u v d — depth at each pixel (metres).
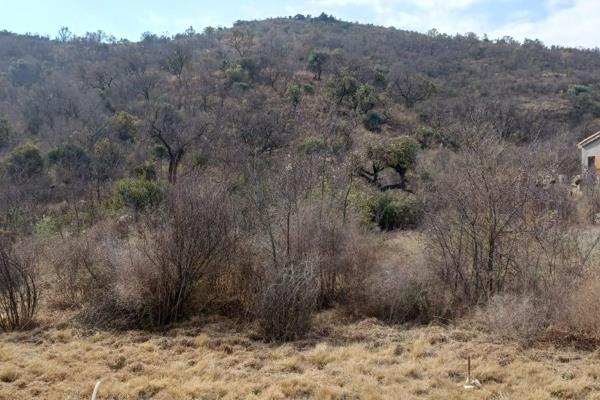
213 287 7.43
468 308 7.11
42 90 40.38
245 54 49.66
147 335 6.54
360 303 7.36
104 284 7.39
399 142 18.80
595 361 5.46
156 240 7.06
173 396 4.79
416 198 13.70
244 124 24.50
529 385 4.93
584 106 41.66
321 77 42.88
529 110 38.69
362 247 7.92
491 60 57.62
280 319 6.38
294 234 7.59
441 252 7.76
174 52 47.69
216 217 7.23
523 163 8.16
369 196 13.73
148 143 26.41
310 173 10.07
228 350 6.04
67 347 6.07
